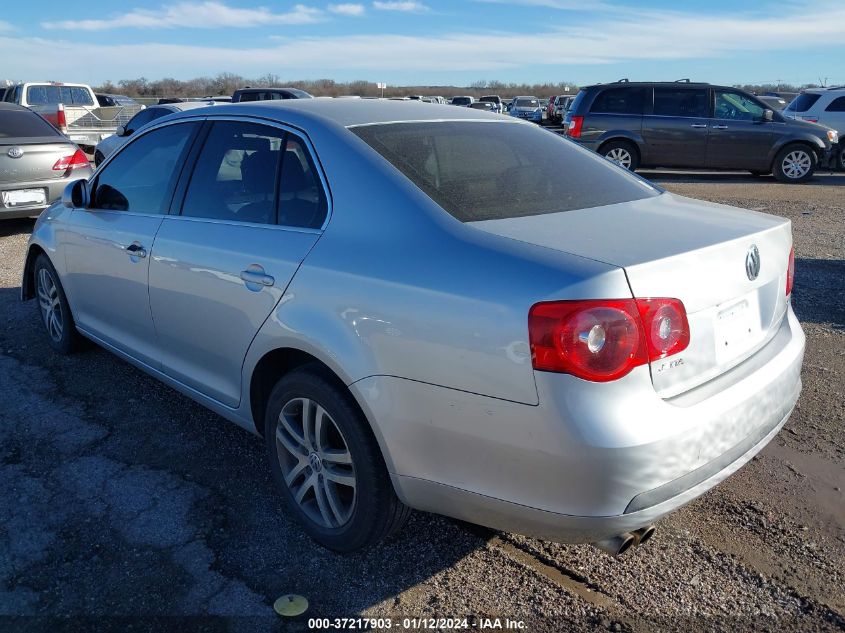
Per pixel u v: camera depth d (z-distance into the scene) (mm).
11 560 2801
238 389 3166
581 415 2072
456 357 2258
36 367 4648
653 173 16297
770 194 12406
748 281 2518
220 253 3096
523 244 2311
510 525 2320
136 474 3416
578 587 2674
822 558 2807
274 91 18891
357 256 2586
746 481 3320
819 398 4129
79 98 19781
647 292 2141
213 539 2945
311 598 2621
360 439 2586
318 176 2873
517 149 3197
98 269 4020
